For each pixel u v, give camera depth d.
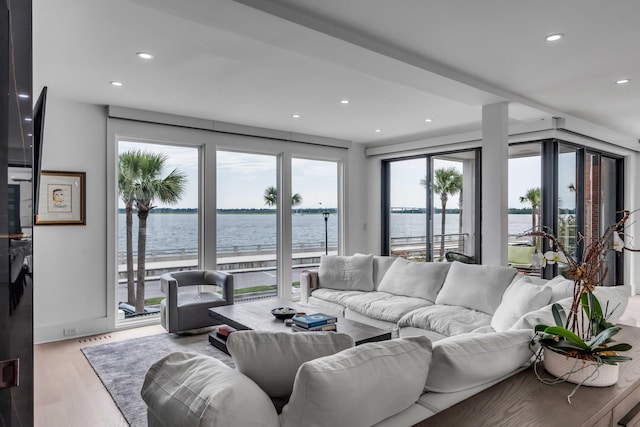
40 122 2.58
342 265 5.08
